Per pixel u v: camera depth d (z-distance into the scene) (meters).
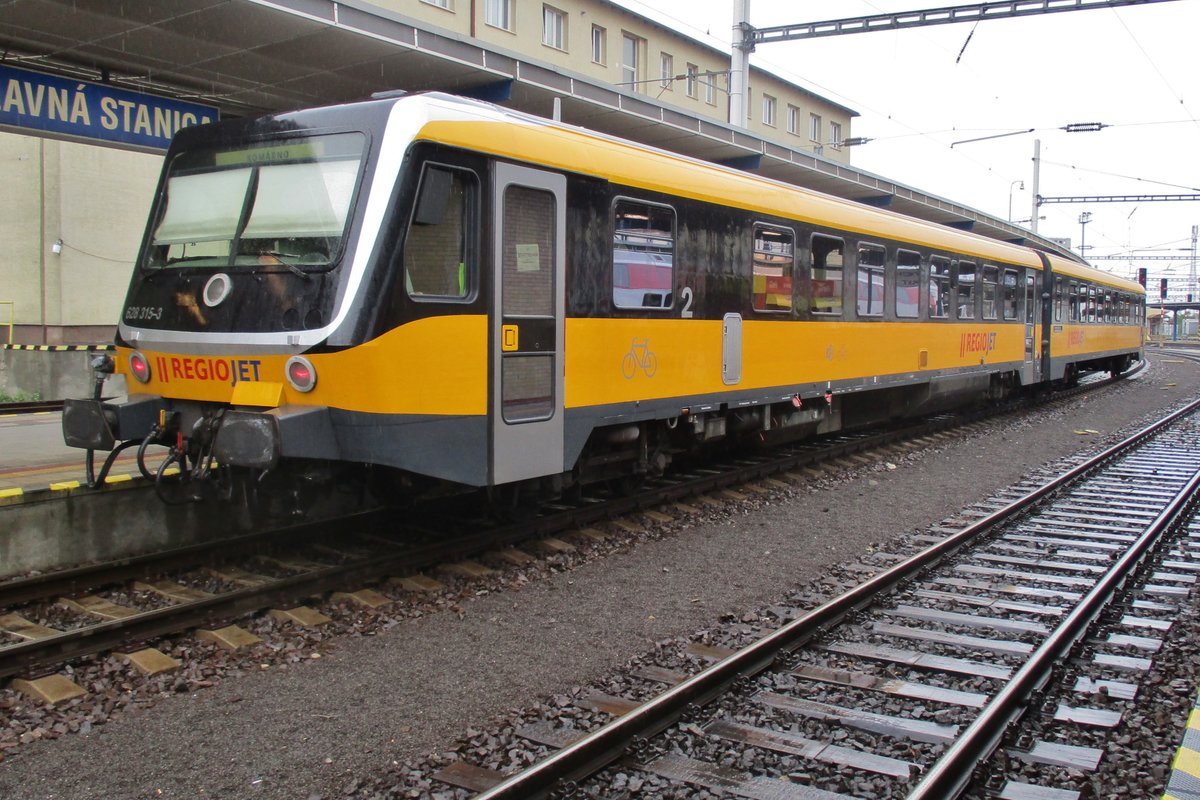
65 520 6.70
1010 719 4.48
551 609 6.20
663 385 8.25
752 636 5.65
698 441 9.25
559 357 7.10
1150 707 4.71
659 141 13.17
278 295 6.02
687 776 3.93
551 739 4.23
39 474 7.64
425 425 6.12
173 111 9.38
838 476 11.14
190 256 6.63
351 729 4.41
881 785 3.86
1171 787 3.83
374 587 6.50
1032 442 14.36
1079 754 4.16
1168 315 97.62
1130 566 7.21
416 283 6.09
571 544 7.75
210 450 6.29
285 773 4.00
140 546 7.14
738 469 10.62
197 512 7.52
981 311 15.73
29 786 3.88
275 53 8.88
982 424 16.44
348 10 8.20
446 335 6.22
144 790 3.86
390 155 5.94
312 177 6.19
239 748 4.21
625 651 5.46
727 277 9.06
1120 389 24.25
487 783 3.83
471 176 6.39
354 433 5.83
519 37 25.92
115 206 19.58
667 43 31.41
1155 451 13.51
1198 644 5.61
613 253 7.61
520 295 6.76
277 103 10.86
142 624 5.42
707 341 8.79
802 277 10.41
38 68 9.09
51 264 18.83
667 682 4.93
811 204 10.62
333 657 5.32
